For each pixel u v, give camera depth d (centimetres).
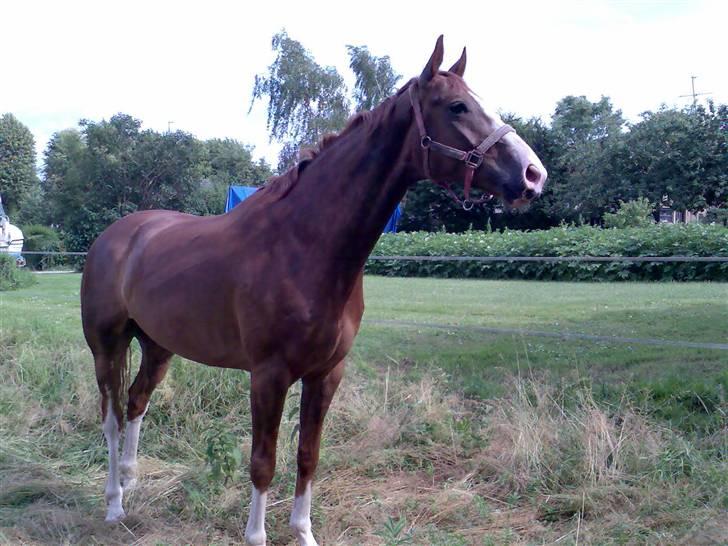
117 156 2886
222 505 343
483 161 245
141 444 429
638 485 340
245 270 271
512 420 414
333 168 271
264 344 266
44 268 2448
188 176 2980
